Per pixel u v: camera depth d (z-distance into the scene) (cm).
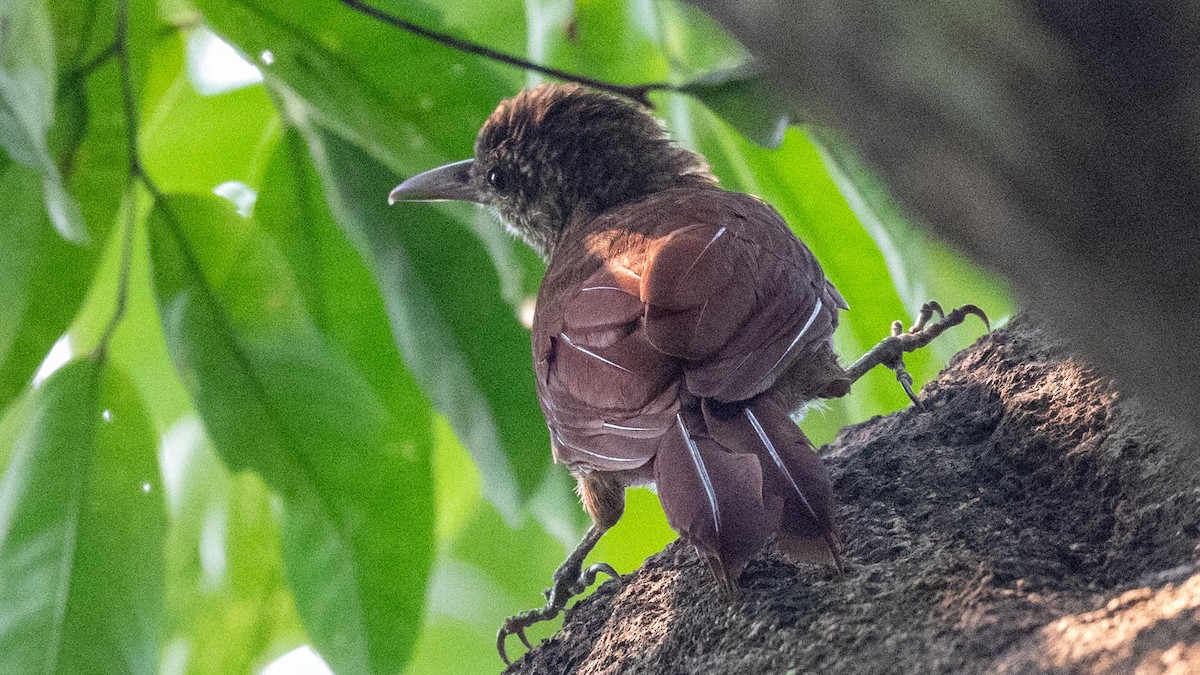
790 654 612
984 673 533
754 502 610
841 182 918
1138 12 247
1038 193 262
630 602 759
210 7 838
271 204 898
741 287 735
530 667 787
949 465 738
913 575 631
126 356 1047
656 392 696
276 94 900
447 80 851
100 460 812
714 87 747
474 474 1198
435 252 881
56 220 669
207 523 1112
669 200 868
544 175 1075
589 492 891
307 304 899
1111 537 640
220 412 829
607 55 1007
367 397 838
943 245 282
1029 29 255
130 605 805
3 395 800
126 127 809
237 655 974
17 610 788
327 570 845
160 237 824
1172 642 474
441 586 1340
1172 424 303
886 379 1027
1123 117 252
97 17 802
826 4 265
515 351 874
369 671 839
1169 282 262
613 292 762
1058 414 715
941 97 262
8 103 672
